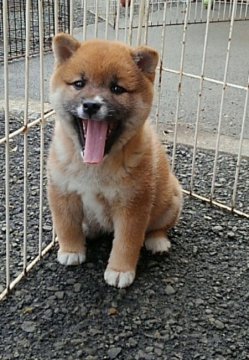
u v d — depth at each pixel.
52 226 0.86
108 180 0.74
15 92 1.52
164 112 1.46
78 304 0.73
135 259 0.77
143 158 0.74
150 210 0.77
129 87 0.72
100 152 0.71
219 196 1.01
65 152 0.74
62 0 1.96
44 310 0.71
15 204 0.94
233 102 1.59
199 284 0.78
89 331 0.68
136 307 0.73
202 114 1.47
